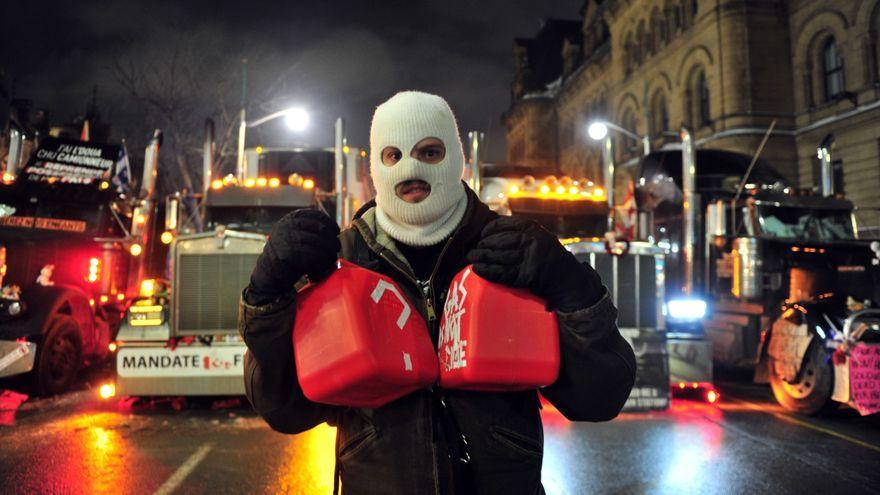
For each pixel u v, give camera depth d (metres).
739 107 26.75
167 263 9.78
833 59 24.95
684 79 31.17
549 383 1.38
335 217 8.84
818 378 5.98
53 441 5.12
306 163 10.75
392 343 1.35
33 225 8.32
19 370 6.58
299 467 4.43
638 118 37.09
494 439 1.44
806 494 3.91
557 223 8.20
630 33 38.59
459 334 1.39
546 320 1.38
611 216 8.34
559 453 4.79
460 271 1.51
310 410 1.54
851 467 4.45
